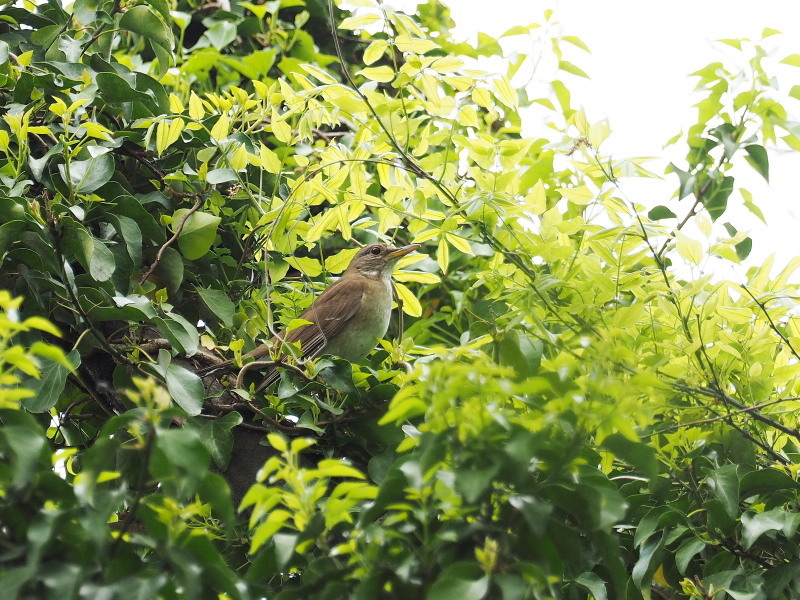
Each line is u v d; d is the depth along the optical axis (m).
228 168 8.66
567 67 10.27
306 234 8.88
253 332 8.78
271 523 4.77
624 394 4.65
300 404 7.63
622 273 7.49
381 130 8.36
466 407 4.55
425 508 4.75
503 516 4.79
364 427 7.66
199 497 5.49
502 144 8.28
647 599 6.68
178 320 7.62
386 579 4.72
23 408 6.74
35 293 7.29
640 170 7.67
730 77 8.38
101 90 8.60
